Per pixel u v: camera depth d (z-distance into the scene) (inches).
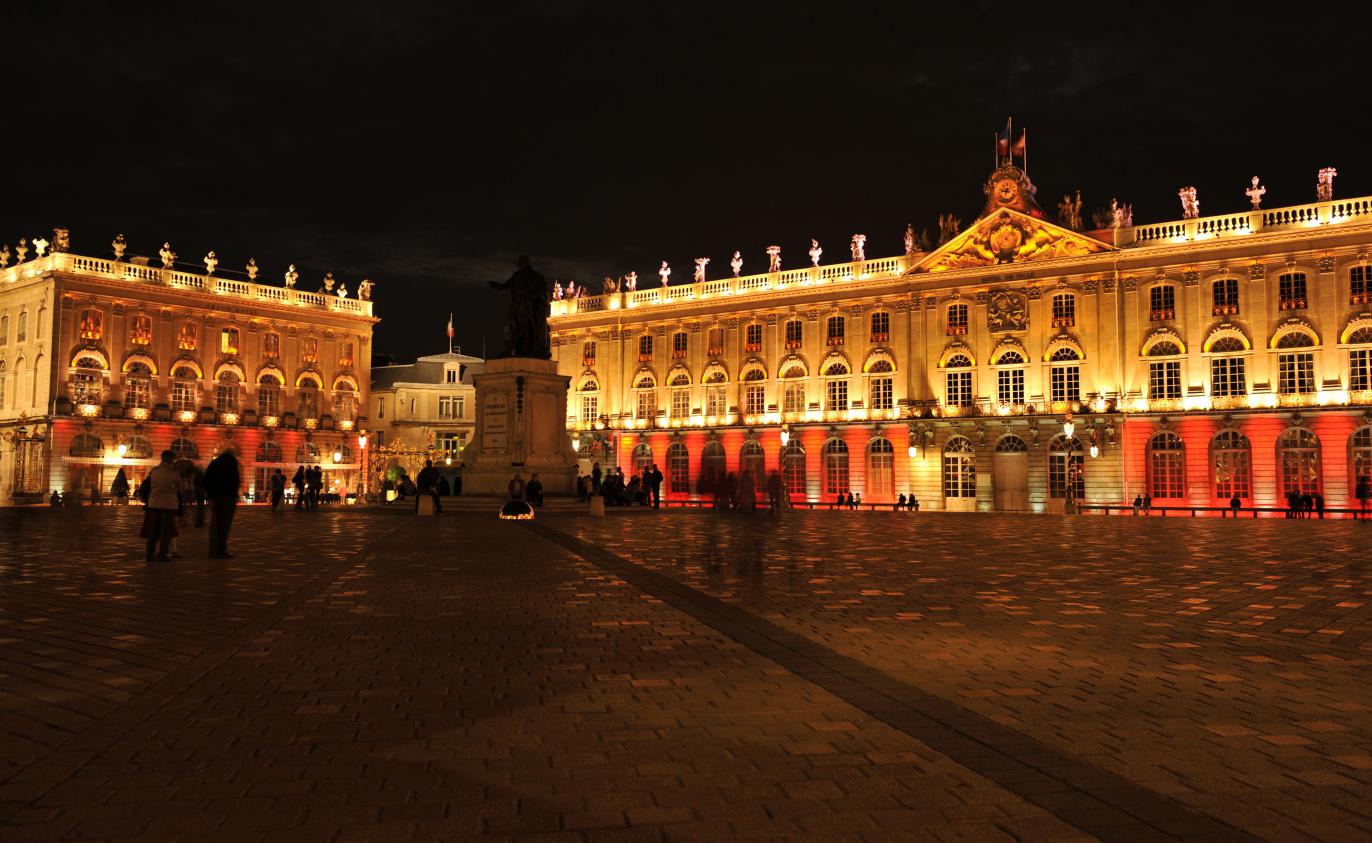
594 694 324.5
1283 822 213.6
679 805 223.6
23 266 2834.6
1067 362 2454.5
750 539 1023.0
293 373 3184.1
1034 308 2506.2
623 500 1801.2
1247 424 2257.6
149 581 624.7
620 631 442.0
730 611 503.2
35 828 207.5
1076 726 287.1
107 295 2783.0
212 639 419.8
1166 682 344.8
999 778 241.6
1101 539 1122.7
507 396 1635.1
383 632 437.7
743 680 345.7
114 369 2785.4
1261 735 278.4
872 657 386.9
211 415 2962.6
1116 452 2369.6
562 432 1667.1
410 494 1895.9
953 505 2556.6
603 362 3115.2
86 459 2694.4
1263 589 611.2
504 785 236.1
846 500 2615.7
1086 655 392.8
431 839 203.6
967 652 397.4
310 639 420.8
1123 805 223.5
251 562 748.0
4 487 2792.8
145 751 260.8
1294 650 404.5
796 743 270.1
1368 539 1143.0
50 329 2689.5
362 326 3368.6
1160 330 2362.2
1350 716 299.0
